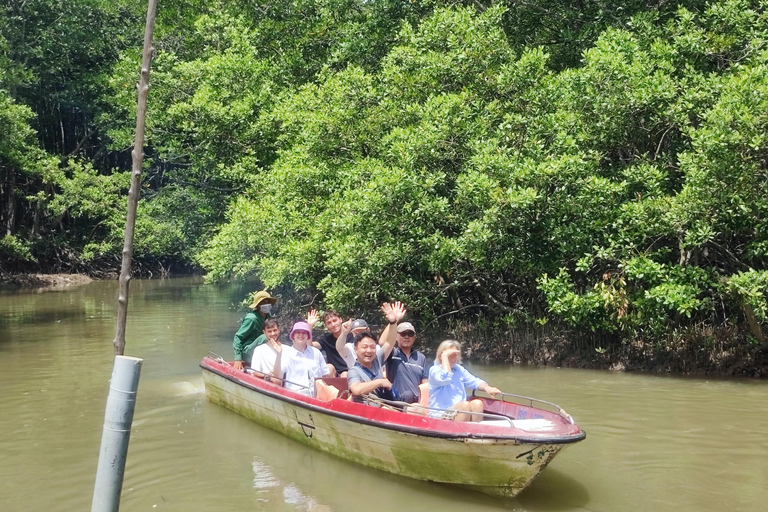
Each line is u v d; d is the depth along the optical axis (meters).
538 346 12.38
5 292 28.45
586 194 10.87
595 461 7.00
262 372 8.65
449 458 6.27
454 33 12.89
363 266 12.27
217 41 19.36
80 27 33.78
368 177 12.52
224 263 14.57
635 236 10.86
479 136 11.86
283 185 13.74
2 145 26.45
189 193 25.84
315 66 18.41
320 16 18.81
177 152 22.56
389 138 12.37
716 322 11.97
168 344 14.65
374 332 14.31
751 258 10.74
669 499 6.02
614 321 11.70
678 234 11.00
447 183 12.39
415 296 13.30
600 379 10.84
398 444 6.57
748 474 6.58
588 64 11.61
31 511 5.91
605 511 5.81
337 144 13.57
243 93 17.34
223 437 8.06
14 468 6.93
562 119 11.56
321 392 7.70
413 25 16.23
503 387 10.30
